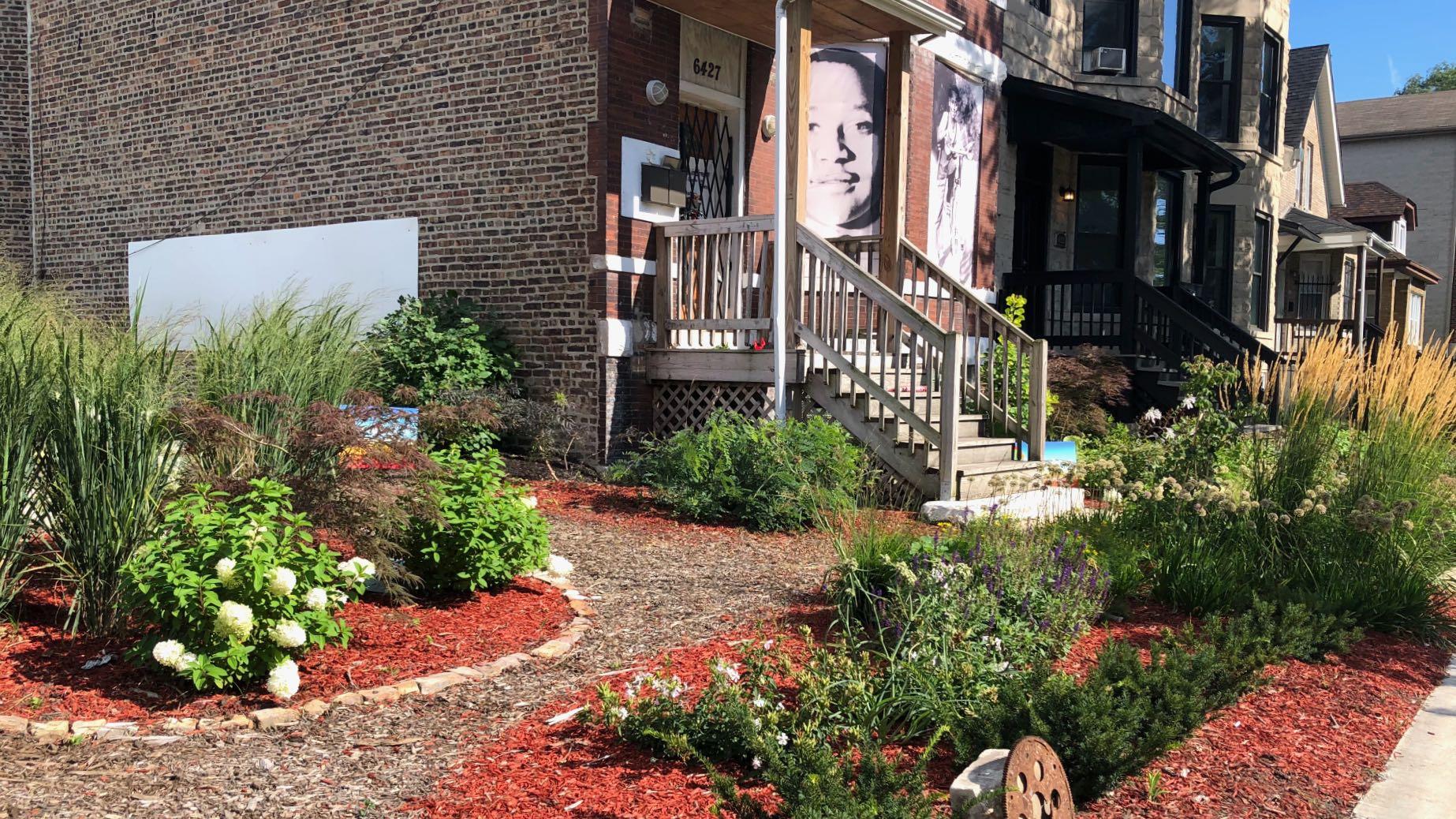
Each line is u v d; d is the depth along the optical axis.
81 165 13.99
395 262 11.51
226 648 4.39
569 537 7.86
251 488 4.86
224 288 12.74
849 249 11.49
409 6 11.30
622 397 10.45
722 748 3.88
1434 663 6.03
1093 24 17.52
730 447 8.74
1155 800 3.84
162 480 5.23
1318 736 4.61
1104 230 17.73
